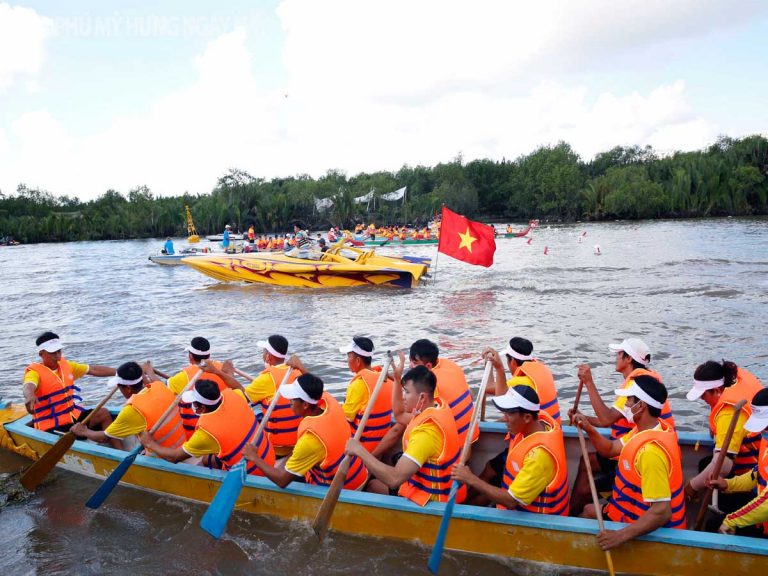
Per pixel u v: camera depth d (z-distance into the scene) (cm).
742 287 1341
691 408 652
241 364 905
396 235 3216
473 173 6925
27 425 593
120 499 494
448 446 382
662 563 343
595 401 464
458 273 1894
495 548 378
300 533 425
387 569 383
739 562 328
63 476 544
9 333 1201
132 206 6047
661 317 1084
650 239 2978
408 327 1107
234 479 417
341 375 830
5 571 401
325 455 408
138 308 1444
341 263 1642
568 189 5962
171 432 503
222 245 3422
